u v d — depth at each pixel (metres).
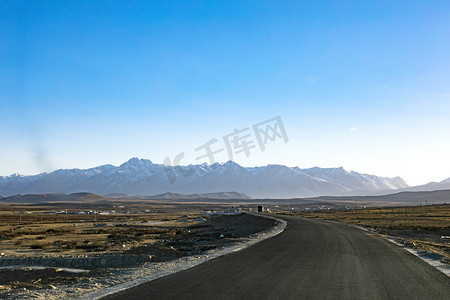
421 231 49.56
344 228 45.03
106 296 10.43
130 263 22.98
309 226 49.28
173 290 11.02
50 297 10.77
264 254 20.05
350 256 19.19
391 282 12.30
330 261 17.25
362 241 28.27
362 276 13.35
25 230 64.62
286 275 13.48
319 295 10.38
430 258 18.86
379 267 15.53
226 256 19.28
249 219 88.81
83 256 26.33
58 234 54.69
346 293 10.63
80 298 10.44
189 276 13.38
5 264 24.69
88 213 185.00
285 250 22.06
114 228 71.31
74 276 16.62
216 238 47.19
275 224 57.47
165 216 142.62
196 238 47.47
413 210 126.94
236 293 10.57
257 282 12.16
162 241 43.81
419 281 12.52
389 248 23.44
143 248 30.88
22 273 19.80
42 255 28.09
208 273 13.99
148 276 13.64
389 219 79.75
